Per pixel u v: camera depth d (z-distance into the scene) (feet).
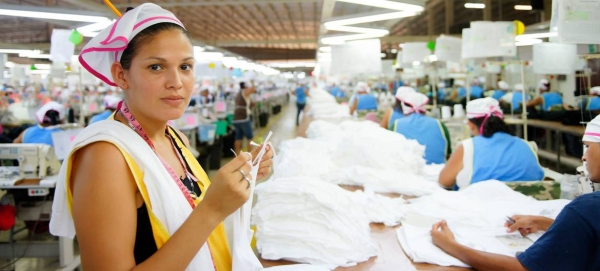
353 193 5.66
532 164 7.35
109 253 2.23
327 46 21.36
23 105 24.52
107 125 2.48
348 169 7.11
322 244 4.22
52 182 9.25
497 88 25.39
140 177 2.41
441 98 25.54
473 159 7.43
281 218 4.44
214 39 38.37
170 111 2.62
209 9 22.07
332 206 4.36
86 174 2.31
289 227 4.36
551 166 18.65
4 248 10.25
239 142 25.29
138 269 2.26
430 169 9.00
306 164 7.01
